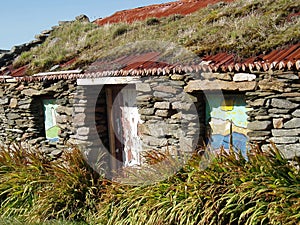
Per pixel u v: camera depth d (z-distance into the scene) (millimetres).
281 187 4285
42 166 6941
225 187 4688
